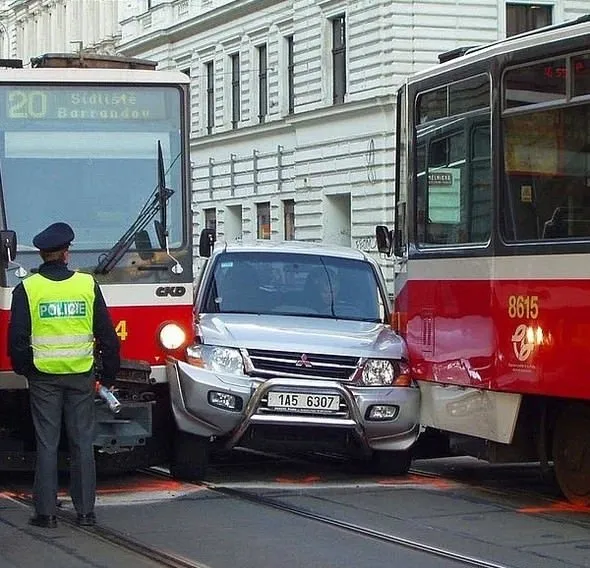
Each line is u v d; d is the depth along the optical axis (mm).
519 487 16984
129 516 14539
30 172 16219
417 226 17562
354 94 55969
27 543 13016
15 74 16297
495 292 15508
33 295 13609
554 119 14672
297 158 61281
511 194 15359
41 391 13727
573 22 14547
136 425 15125
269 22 63594
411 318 17609
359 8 55594
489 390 15648
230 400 16312
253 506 15211
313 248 19766
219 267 19094
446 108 16984
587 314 13898
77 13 83938
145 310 16219
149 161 16547
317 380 16547
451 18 54375
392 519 14352
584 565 11984
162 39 73562
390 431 16891
